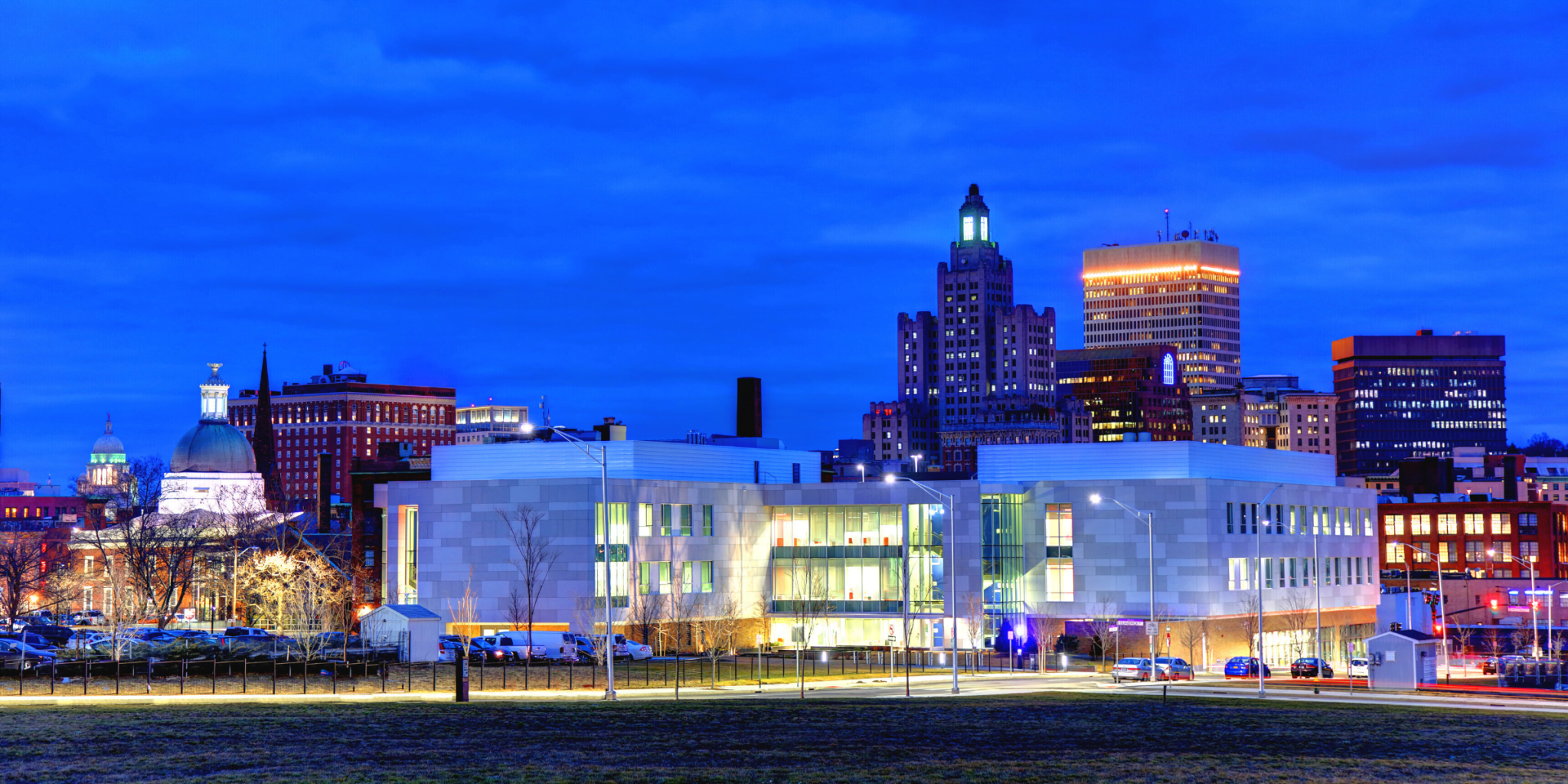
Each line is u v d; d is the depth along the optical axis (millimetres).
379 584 178125
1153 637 120938
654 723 71875
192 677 97875
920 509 153750
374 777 53812
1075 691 101562
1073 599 155125
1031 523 157125
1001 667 135375
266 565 161375
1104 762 59781
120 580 180500
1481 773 58750
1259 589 99500
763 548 157625
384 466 186375
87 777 53594
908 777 55250
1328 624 171625
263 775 54219
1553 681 133375
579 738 65375
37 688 90688
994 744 65188
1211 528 151750
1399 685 104750
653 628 142250
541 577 141750
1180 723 75250
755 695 94438
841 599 155875
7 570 180625
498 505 144250
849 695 95375
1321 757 62219
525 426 112812
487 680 101500
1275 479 171000
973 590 150875
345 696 89500
